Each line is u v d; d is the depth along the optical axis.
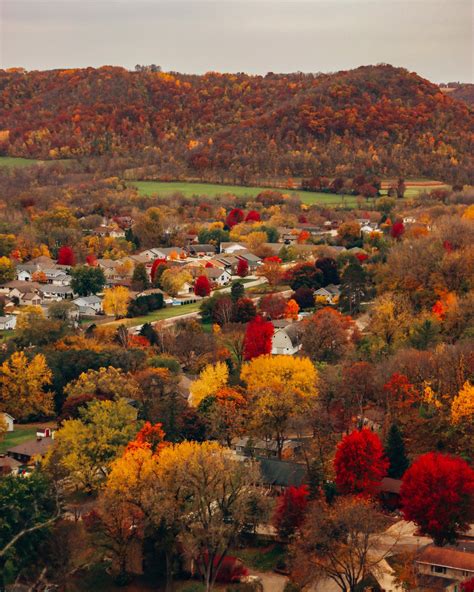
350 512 101.31
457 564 100.56
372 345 173.88
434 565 101.00
